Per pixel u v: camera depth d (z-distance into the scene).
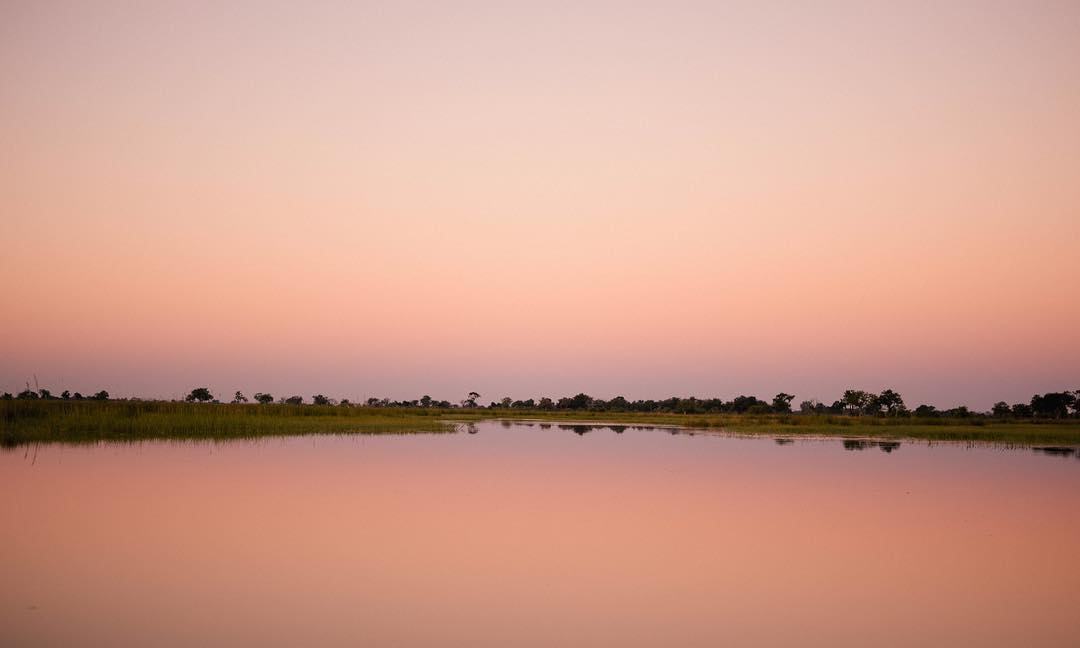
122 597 10.34
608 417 82.94
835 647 8.89
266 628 9.23
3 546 13.03
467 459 27.81
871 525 15.51
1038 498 19.16
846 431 50.19
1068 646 8.98
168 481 20.47
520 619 9.66
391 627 9.31
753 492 19.77
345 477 21.86
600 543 13.66
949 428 53.75
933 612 10.11
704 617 9.84
